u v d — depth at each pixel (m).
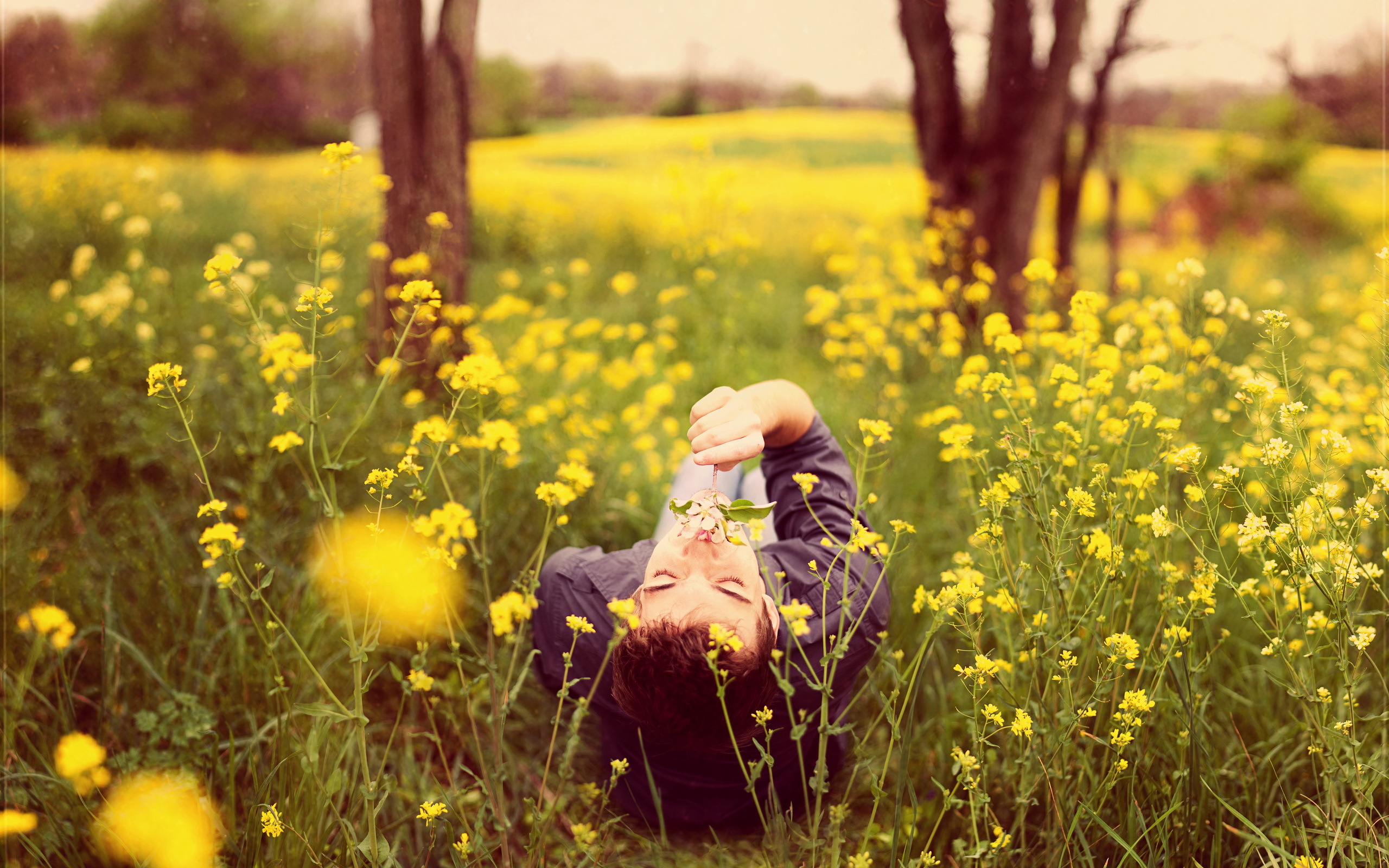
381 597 1.58
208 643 2.05
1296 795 1.67
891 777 2.02
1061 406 2.34
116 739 1.96
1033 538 1.99
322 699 1.98
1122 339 2.42
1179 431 2.40
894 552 1.62
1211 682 1.94
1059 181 6.00
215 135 20.09
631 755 1.84
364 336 3.44
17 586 2.18
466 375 1.61
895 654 1.69
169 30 20.64
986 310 4.62
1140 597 2.04
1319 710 1.57
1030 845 1.82
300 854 1.60
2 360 3.17
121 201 7.55
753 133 25.28
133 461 2.67
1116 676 1.54
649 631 1.47
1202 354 2.59
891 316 3.90
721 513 1.45
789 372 4.80
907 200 5.33
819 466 1.85
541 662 1.80
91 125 18.16
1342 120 7.17
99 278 4.54
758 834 1.96
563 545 2.51
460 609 2.33
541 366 3.40
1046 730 1.60
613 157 21.19
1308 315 6.30
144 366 3.03
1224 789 1.81
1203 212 16.33
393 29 3.14
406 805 1.91
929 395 3.53
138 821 1.57
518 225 7.37
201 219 8.62
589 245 10.04
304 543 2.38
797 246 10.34
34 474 2.68
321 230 1.68
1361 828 1.55
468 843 1.55
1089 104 5.79
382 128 3.23
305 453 2.55
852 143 24.19
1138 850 1.70
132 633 2.20
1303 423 1.76
